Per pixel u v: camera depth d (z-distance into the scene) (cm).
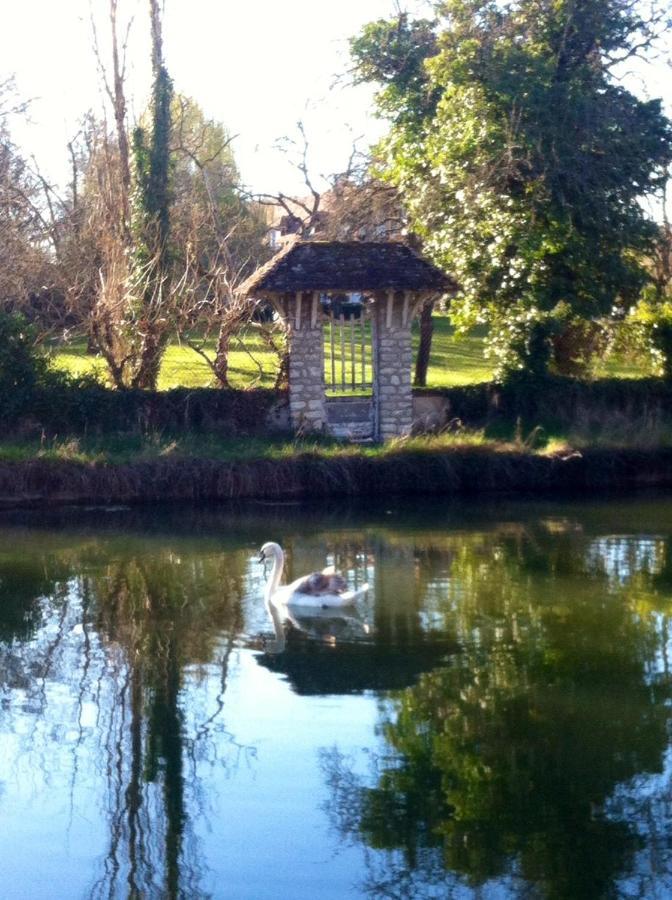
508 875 880
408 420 2903
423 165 3269
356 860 902
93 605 1619
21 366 2736
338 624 1502
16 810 991
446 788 1025
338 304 5206
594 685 1268
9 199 3003
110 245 2928
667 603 1598
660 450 2753
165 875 884
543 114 2969
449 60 3094
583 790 1020
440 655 1381
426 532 2161
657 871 887
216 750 1107
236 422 2878
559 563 1859
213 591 1700
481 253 3123
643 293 3372
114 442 2698
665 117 3172
